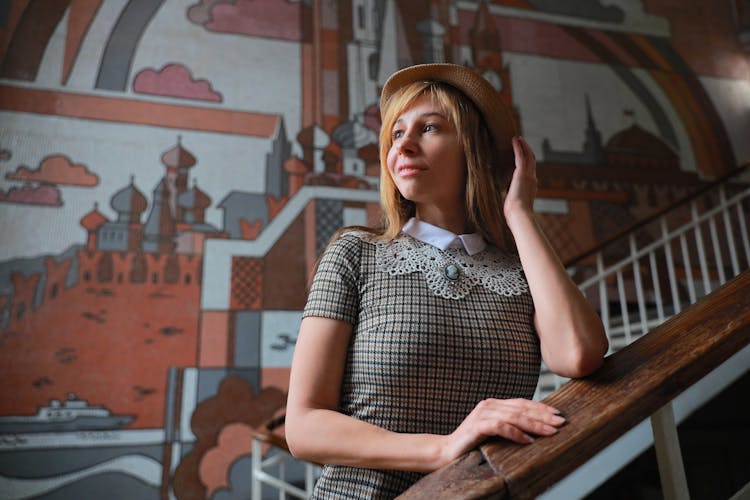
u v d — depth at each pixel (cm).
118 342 434
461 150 111
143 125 495
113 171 475
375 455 76
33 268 435
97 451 408
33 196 452
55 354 420
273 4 566
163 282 459
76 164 468
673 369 68
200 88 520
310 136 535
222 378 448
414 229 105
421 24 602
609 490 225
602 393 68
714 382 219
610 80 642
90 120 482
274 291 481
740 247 596
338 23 578
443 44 602
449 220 111
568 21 652
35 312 425
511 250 114
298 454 83
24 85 475
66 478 397
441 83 113
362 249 98
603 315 437
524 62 622
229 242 484
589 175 596
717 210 472
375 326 90
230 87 528
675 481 65
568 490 207
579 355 85
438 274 95
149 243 465
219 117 516
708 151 641
